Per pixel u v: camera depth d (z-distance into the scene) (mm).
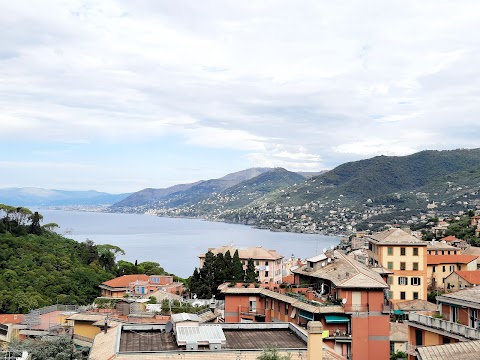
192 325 42500
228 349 38531
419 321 53656
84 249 174875
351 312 64312
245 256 159000
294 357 37000
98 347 40594
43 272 135375
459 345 40344
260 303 80375
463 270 141250
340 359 39344
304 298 68750
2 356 49531
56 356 59562
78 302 128250
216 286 118438
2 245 147250
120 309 74188
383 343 64688
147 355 36594
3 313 109688
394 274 115312
